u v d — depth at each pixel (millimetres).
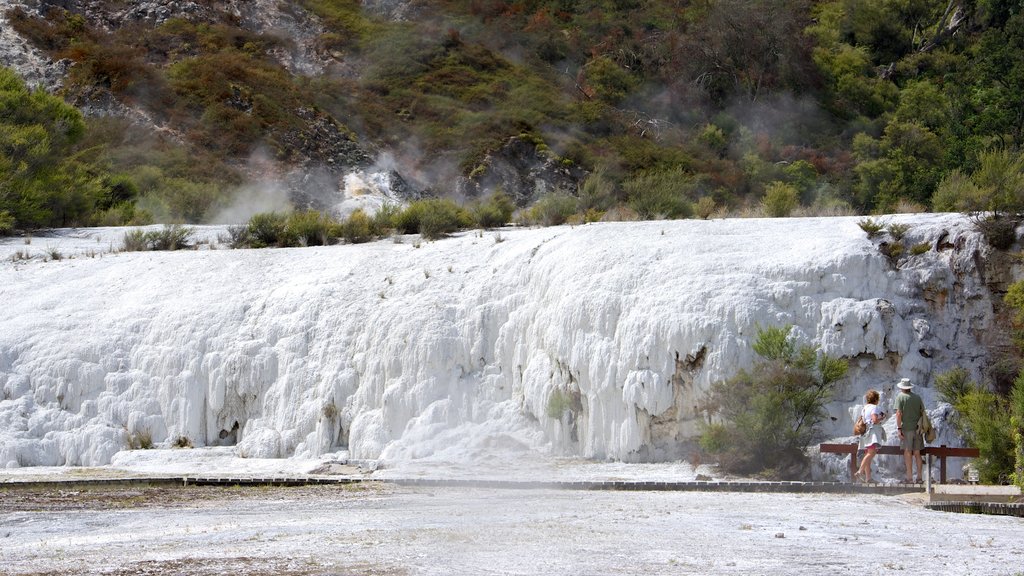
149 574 11133
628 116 72562
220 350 25906
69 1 67438
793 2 85750
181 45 67375
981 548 12203
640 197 32219
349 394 24922
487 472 20516
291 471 21750
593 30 83875
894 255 23391
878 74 81500
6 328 27156
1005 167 26141
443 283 26281
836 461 19734
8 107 40594
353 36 76188
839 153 68500
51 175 38812
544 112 70125
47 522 15203
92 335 26672
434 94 70938
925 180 57219
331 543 12719
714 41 78062
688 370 22188
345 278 27281
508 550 12070
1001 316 22422
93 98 58469
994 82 68688
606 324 23156
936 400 21328
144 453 24219
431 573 10789
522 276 25594
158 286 28297
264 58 69875
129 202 43031
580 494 17484
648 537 12875
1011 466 18562
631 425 22266
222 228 35094
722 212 30797
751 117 74250
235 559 11820
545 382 23531
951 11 85688
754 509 15445
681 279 23219
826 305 22484
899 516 14789
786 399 20250
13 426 24828
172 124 58562
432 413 23938
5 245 33500
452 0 85875
